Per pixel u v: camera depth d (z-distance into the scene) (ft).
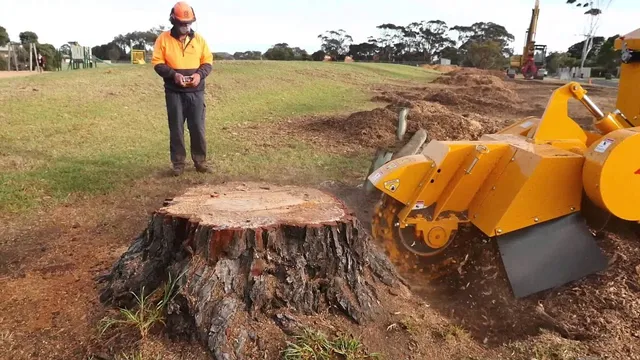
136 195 19.83
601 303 11.94
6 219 17.15
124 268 10.91
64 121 32.48
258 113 41.32
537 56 129.80
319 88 61.67
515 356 10.23
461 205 13.10
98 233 16.26
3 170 21.81
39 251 14.74
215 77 59.41
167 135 30.78
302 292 10.17
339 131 33.45
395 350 9.99
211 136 31.32
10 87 42.80
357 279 10.72
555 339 10.83
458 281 13.56
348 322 10.31
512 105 56.13
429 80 92.68
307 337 9.57
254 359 9.28
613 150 11.44
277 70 72.95
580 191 12.35
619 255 13.47
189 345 9.51
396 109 36.86
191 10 20.61
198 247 10.03
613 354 10.35
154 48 21.02
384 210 13.67
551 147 12.91
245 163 24.85
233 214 10.67
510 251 12.21
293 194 12.27
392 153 21.63
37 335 10.23
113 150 26.45
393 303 11.13
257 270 9.96
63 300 11.50
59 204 18.65
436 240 13.02
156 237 10.74
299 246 10.32
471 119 37.52
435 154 12.97
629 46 15.08
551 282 12.26
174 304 9.73
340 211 11.10
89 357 9.52
